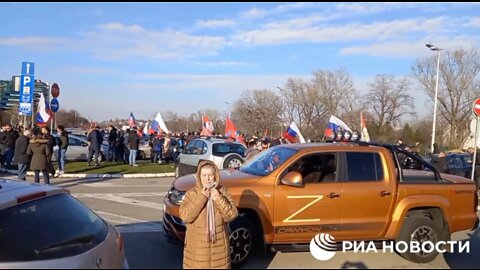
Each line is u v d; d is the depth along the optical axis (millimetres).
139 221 9180
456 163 17703
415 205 6824
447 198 7039
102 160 22578
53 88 19344
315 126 72250
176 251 7043
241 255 6281
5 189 5012
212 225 4637
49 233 4410
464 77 57062
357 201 6629
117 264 4199
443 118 60406
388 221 6750
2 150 18094
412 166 7258
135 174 17719
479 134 15859
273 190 6352
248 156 13734
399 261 6898
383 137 67312
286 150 6996
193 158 15961
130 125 36312
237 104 77250
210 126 30094
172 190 6684
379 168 6859
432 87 58719
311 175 6664
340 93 71625
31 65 18312
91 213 5000
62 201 4973
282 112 74812
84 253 4082
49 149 13266
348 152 6836
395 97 69875
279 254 6965
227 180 6418
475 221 7289
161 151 24406
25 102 18297
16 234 4430
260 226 6375
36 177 13195
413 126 68312
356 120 69750
